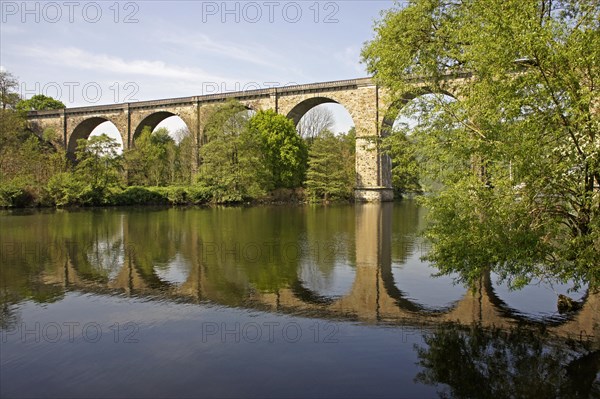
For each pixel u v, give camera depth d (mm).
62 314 11438
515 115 8641
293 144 64500
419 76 13016
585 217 8930
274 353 9117
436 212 10742
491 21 8539
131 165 64250
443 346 9547
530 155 8320
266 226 30719
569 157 8484
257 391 7590
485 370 8484
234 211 45125
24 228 28969
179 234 26438
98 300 12688
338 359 8859
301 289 14062
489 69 8727
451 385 7867
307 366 8539
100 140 51156
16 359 8750
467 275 10516
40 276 15562
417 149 11750
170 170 72938
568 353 9242
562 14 10156
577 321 11148
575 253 9055
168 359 8789
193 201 55938
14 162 50312
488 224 9570
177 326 10617
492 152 9078
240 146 57656
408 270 16844
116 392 7508
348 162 70062
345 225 31344
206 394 7477
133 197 53656
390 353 9188
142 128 78000
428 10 14219
